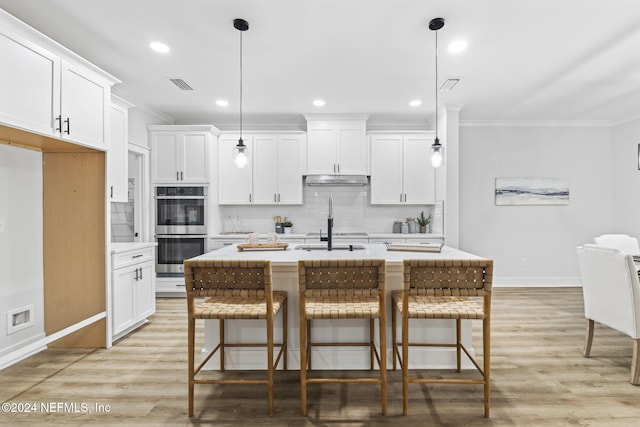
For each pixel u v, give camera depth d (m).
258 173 4.99
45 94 2.29
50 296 2.93
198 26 2.53
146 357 2.74
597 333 3.24
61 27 2.54
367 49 2.90
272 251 2.86
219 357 2.55
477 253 5.31
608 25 2.52
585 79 3.58
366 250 2.89
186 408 2.05
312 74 3.43
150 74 3.43
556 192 5.30
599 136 5.31
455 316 1.96
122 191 3.36
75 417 1.95
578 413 1.98
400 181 4.99
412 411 2.01
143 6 2.28
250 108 4.60
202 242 4.68
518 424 1.89
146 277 3.47
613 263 2.40
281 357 2.54
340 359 2.54
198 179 4.66
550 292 4.91
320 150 4.91
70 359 2.70
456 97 4.16
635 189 4.95
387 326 2.54
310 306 2.12
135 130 4.38
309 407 2.06
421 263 1.92
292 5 2.27
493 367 2.55
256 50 2.92
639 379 2.30
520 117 5.12
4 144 2.57
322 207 5.32
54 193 2.91
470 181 5.30
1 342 2.57
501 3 2.25
